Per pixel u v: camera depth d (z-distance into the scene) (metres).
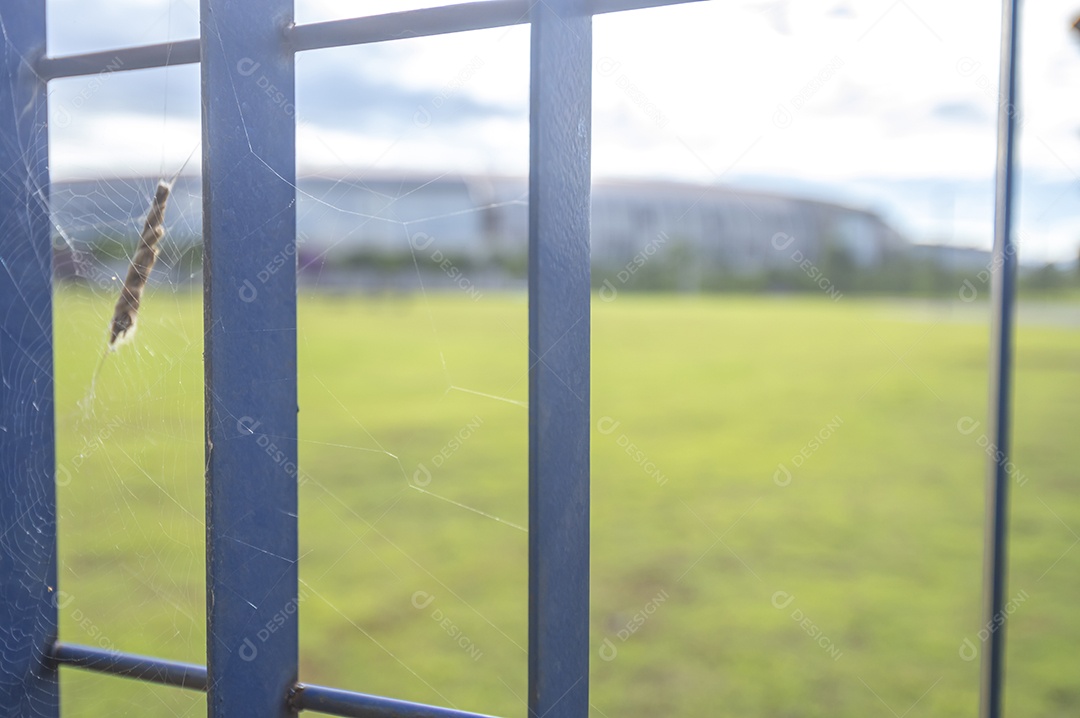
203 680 1.29
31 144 1.41
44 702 1.45
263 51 1.17
